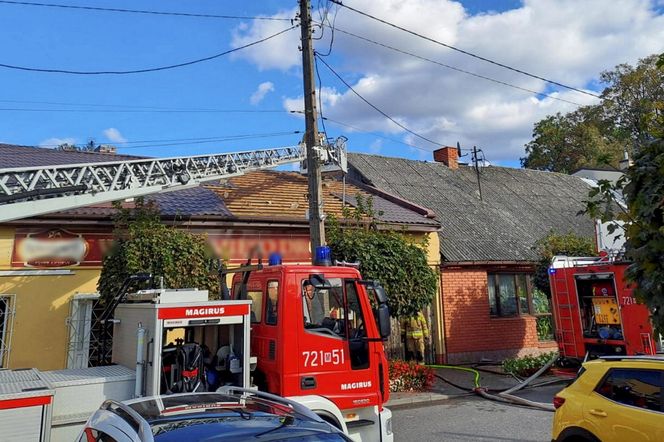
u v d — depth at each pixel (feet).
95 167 30.07
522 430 26.37
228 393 13.84
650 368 15.17
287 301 18.51
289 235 42.22
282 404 12.07
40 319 32.89
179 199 42.32
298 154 48.57
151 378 15.96
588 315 38.09
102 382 15.92
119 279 28.81
